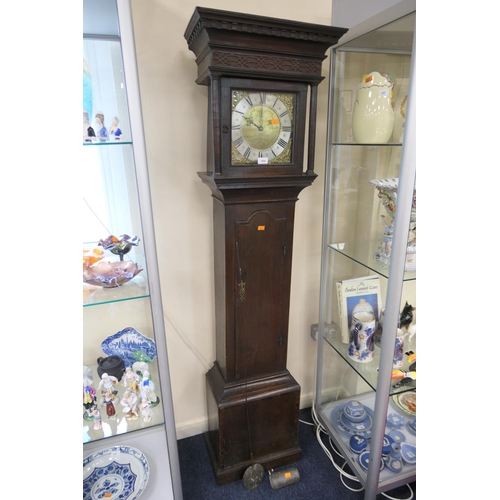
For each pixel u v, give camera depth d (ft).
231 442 4.32
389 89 3.46
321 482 4.45
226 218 3.65
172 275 4.34
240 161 3.40
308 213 4.77
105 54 3.21
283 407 4.41
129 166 3.72
